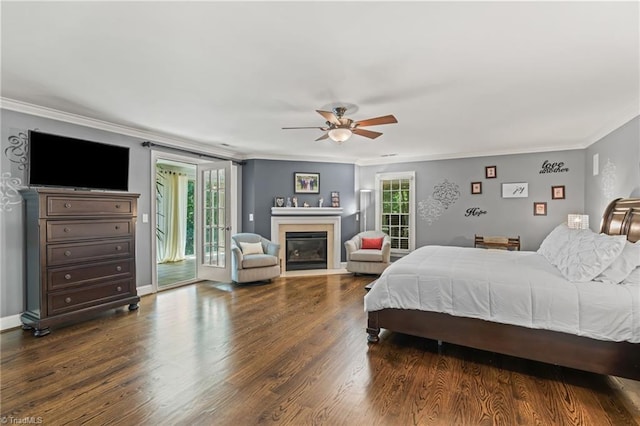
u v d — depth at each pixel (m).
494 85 2.72
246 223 6.22
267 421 1.85
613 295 2.18
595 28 1.86
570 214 5.02
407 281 2.86
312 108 3.34
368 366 2.52
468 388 2.21
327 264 6.52
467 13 1.72
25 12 1.72
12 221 3.26
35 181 3.20
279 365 2.52
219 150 5.70
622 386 2.24
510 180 5.63
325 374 2.38
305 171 6.46
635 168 3.37
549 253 3.17
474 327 2.61
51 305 3.15
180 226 7.86
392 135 4.58
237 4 1.64
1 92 2.95
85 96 3.04
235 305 4.09
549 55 2.20
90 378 2.30
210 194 5.45
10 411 1.92
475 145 5.27
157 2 1.63
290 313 3.78
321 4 1.64
